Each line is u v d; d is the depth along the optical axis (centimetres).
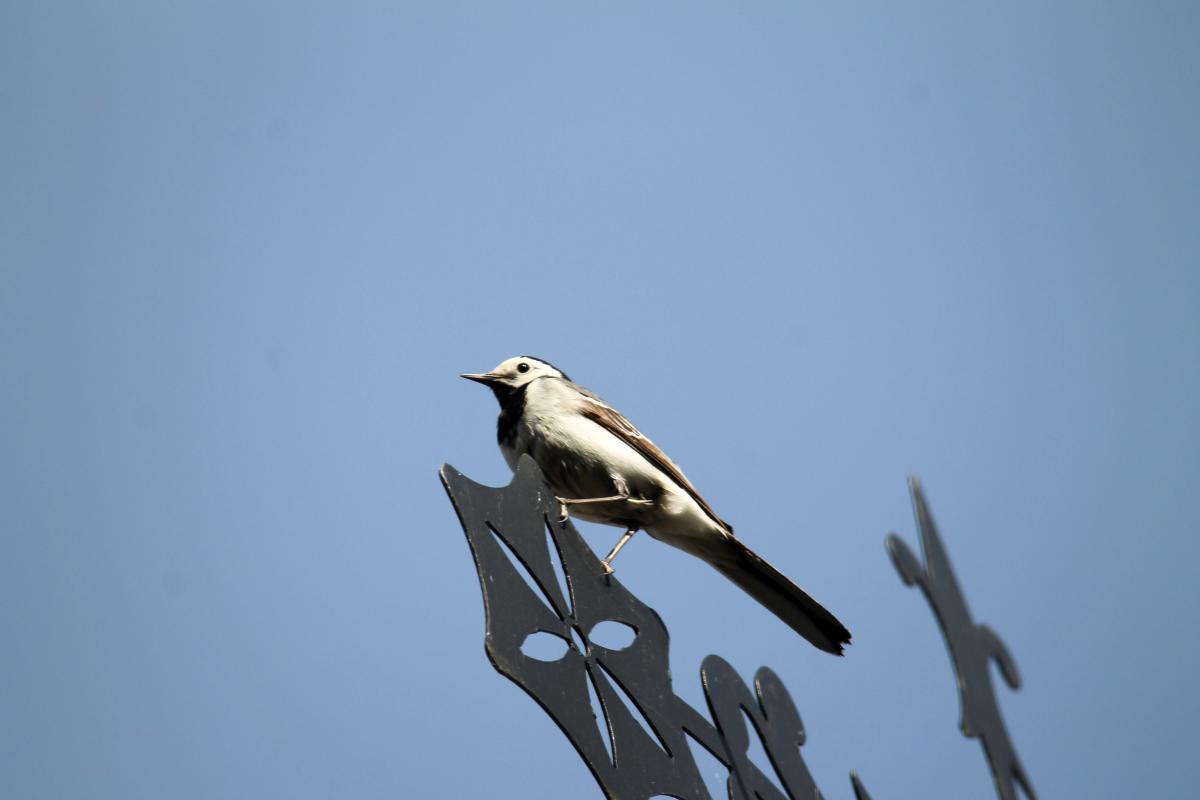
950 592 805
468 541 697
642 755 692
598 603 751
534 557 731
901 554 759
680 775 703
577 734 667
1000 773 759
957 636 786
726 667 802
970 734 743
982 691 794
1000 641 852
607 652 728
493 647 659
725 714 772
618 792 661
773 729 793
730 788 733
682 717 740
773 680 826
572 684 691
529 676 667
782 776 766
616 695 711
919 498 817
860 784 777
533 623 693
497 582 689
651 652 759
